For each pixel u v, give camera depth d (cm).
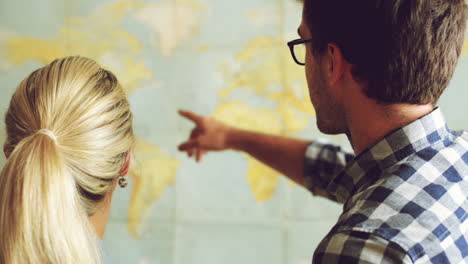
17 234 51
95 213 60
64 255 52
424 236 51
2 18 160
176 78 155
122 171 63
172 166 156
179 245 155
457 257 52
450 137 61
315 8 62
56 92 56
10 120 58
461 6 57
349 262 50
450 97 146
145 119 157
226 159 154
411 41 55
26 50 160
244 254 154
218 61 154
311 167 96
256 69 152
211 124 110
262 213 153
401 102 58
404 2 54
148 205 156
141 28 156
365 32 57
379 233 50
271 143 102
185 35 154
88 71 59
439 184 55
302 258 152
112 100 59
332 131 65
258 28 152
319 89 64
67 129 56
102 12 157
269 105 153
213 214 155
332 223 151
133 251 156
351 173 64
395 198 54
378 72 57
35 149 53
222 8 153
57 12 159
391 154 59
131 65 157
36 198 52
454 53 57
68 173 54
